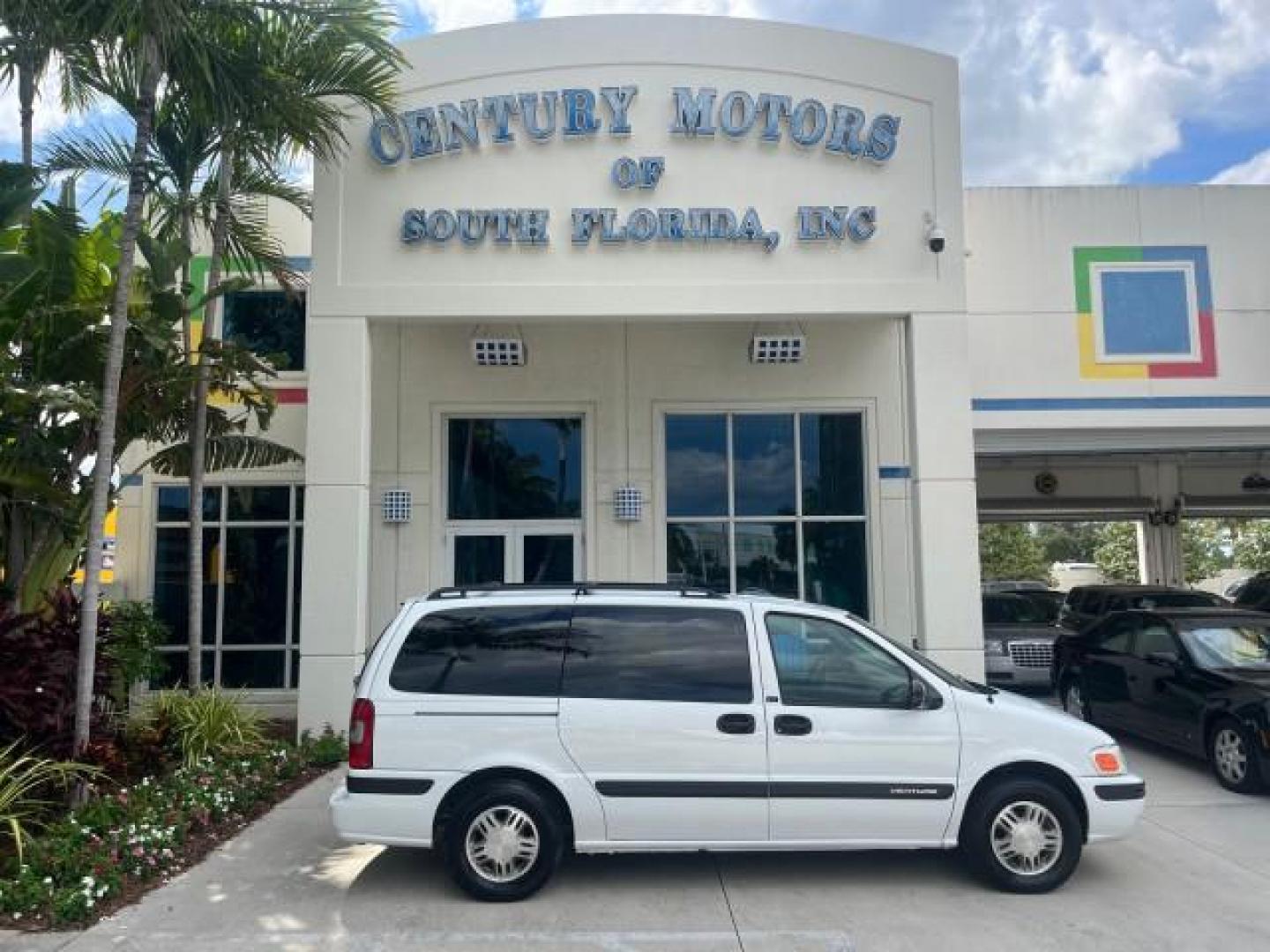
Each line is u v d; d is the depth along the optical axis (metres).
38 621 8.54
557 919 5.80
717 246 11.09
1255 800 8.61
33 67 8.86
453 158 11.18
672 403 12.88
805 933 5.58
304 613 10.59
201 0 8.24
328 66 9.89
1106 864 6.81
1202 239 15.05
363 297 10.98
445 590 6.70
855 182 11.23
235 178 11.17
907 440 12.79
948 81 11.38
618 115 11.13
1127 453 15.95
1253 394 14.80
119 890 6.12
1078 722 6.43
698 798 6.09
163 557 13.27
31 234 9.11
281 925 5.71
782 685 6.27
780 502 12.96
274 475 13.28
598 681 6.24
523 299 11.01
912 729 6.21
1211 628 10.17
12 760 7.43
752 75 11.33
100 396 8.98
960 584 10.79
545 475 13.03
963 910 5.93
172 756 9.05
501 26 11.29
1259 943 5.43
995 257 14.98
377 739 6.14
